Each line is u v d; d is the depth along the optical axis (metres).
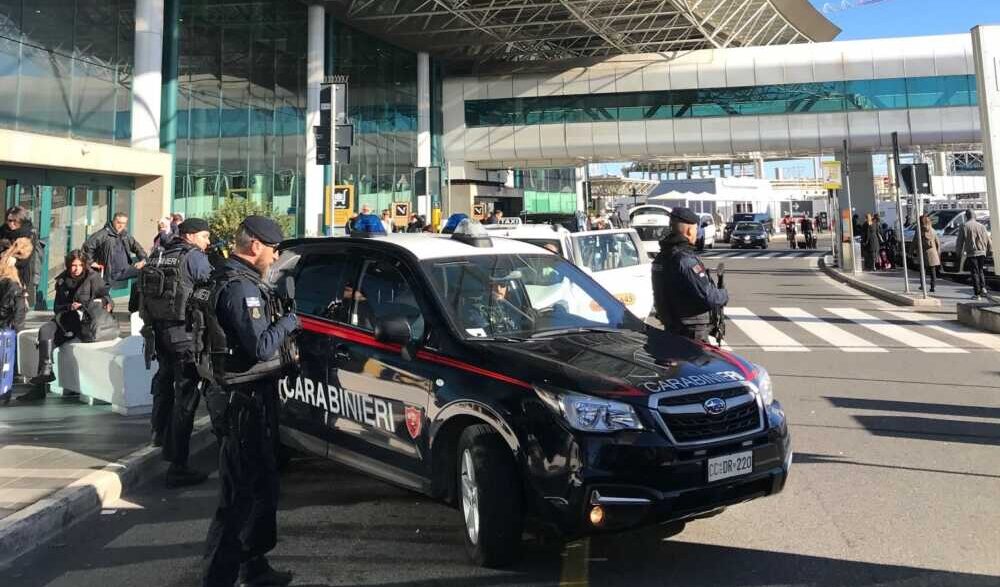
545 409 3.56
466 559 3.99
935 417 6.89
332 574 3.85
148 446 5.93
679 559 3.95
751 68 31.64
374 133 30.39
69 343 7.92
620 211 46.91
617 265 10.57
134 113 17.50
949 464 5.50
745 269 26.16
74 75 15.79
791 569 3.80
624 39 33.50
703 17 30.69
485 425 3.83
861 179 31.75
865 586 3.60
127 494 5.26
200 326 3.59
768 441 3.85
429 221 24.03
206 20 20.69
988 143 12.05
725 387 3.81
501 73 34.81
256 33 23.02
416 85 33.91
